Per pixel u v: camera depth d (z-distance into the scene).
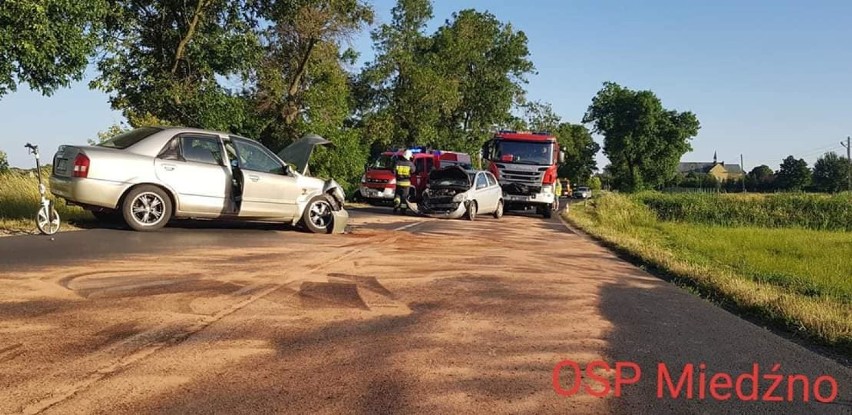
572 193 80.50
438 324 6.08
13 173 15.07
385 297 7.14
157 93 23.70
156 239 10.23
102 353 4.75
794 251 17.97
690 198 30.72
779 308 7.54
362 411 3.94
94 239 9.82
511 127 62.47
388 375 4.61
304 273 8.21
